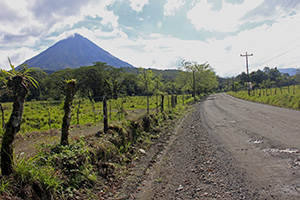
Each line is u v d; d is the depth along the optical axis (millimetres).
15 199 2643
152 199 3500
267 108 16469
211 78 64188
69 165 3967
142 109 19938
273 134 7078
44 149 4246
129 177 4590
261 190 3297
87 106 26688
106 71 55781
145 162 5625
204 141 7250
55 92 49094
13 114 3234
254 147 5781
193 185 3816
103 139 5719
